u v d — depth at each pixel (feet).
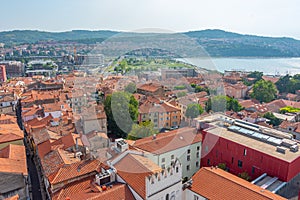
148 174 60.34
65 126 141.28
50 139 124.47
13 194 90.79
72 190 79.71
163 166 62.80
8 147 114.21
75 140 109.09
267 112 216.95
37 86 318.04
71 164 90.38
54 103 203.10
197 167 106.32
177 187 67.46
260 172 101.71
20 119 220.02
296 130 169.68
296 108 244.22
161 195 64.18
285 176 92.68
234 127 124.77
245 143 109.50
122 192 68.03
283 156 97.09
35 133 138.92
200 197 74.49
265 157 99.09
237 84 344.69
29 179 116.67
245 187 72.49
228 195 71.87
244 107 245.65
